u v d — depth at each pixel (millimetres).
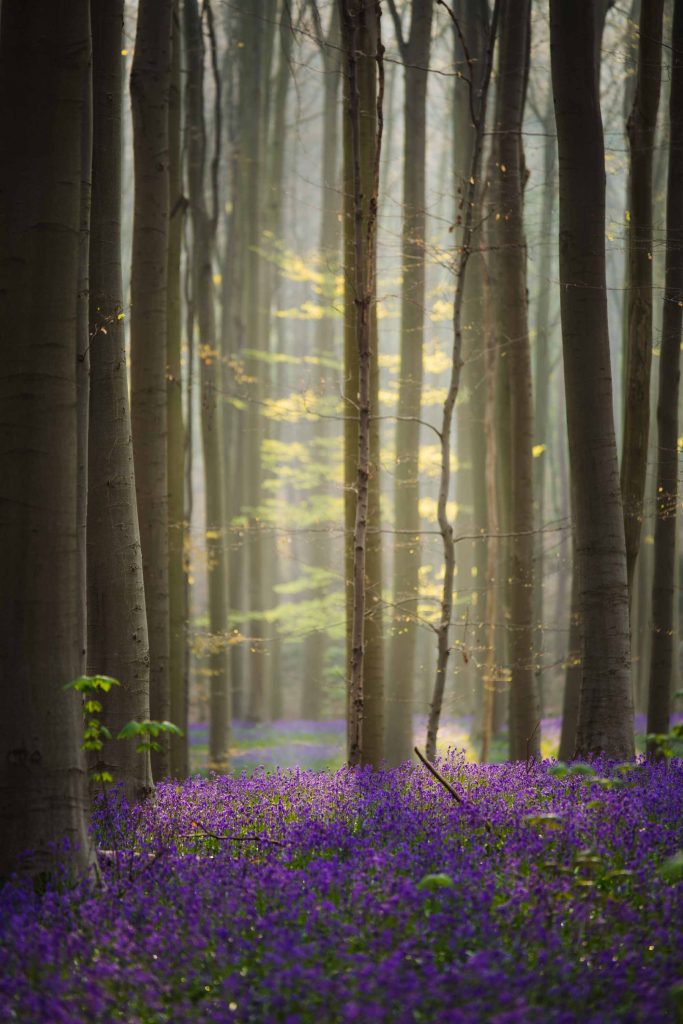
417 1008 5340
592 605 14094
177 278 19781
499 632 29625
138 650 11703
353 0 15820
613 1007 5645
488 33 20891
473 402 26922
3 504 8086
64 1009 5469
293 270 33688
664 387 16188
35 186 8227
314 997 5352
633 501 15523
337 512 37438
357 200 14617
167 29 16016
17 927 6355
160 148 15891
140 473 15680
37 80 8266
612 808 8641
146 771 11523
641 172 15727
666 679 16250
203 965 6004
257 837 8930
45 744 7895
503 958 5871
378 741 17375
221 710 26297
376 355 17812
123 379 12070
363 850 7754
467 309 26531
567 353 14391
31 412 8125
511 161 19344
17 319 8172
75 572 8227
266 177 38750
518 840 7918
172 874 7668
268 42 35688
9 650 7941
